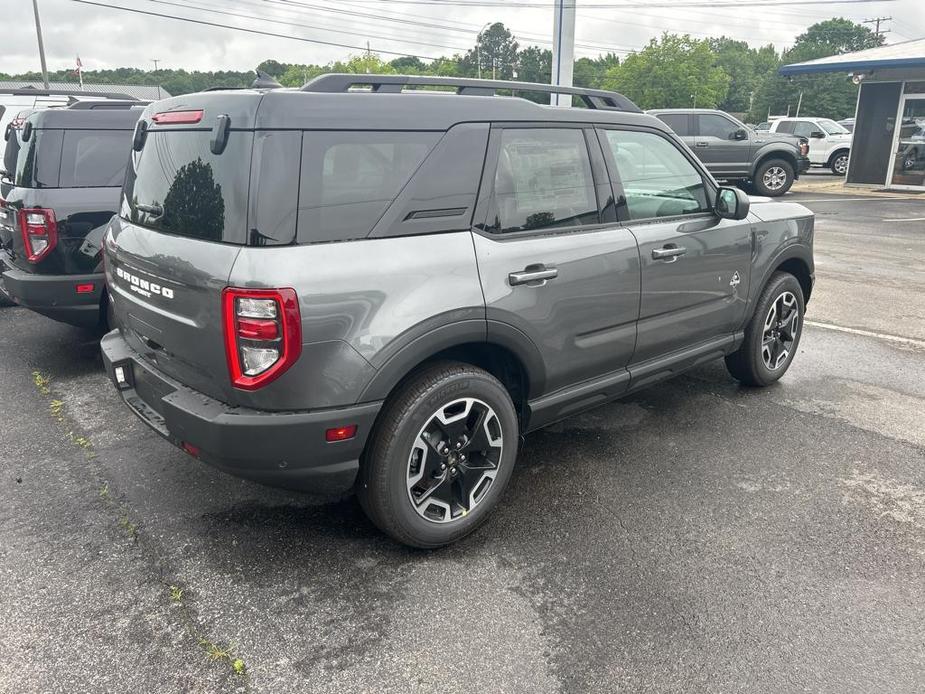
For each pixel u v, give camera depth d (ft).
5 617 8.54
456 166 9.42
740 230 13.85
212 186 8.41
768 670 7.75
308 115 8.23
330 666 7.80
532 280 10.03
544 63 330.34
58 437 13.60
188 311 8.67
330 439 8.52
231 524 10.61
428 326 8.89
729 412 14.80
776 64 417.69
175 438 9.20
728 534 10.34
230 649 8.05
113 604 8.79
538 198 10.44
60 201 16.39
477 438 9.94
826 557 9.78
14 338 19.98
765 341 15.52
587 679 7.63
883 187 62.08
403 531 9.47
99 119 17.11
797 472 12.21
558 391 11.21
